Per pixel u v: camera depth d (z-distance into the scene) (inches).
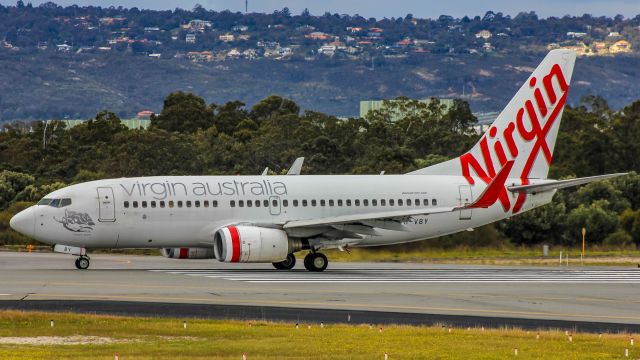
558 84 6973.4
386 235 6683.1
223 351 3233.3
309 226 6215.6
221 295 4830.2
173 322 3863.2
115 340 3469.5
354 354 3216.0
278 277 5851.4
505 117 6943.9
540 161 6978.4
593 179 6697.8
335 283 5502.0
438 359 3154.5
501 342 3484.3
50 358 3048.7
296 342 3435.0
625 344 3467.0
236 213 6412.4
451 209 6195.9
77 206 6190.9
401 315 4244.6
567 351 3321.9
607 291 5315.0
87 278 5551.2
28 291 4857.3
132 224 6254.9
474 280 5846.5
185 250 6555.1
